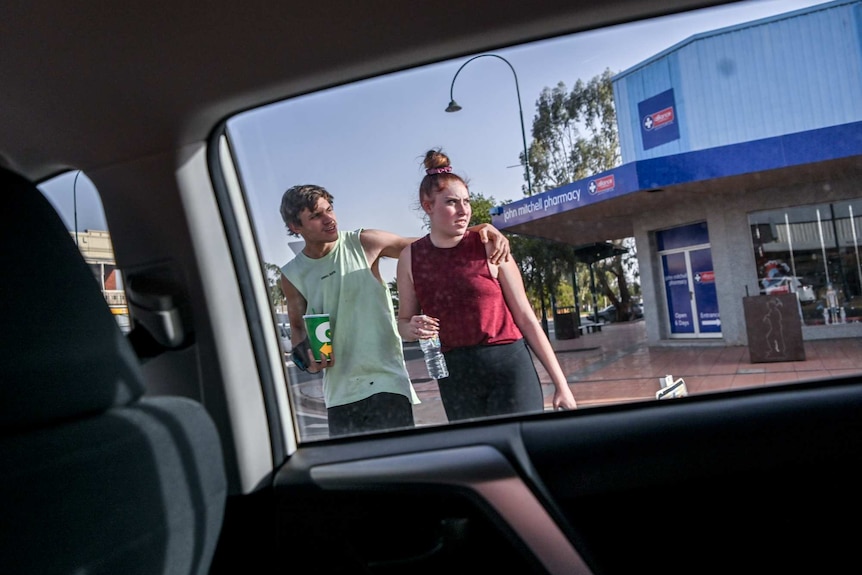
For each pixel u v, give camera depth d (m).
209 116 2.29
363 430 2.60
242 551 2.13
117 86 2.09
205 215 2.38
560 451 2.21
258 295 2.51
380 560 2.20
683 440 2.15
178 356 2.32
